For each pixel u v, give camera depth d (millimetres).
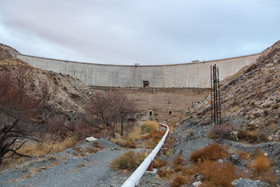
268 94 14102
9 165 11555
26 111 14945
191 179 6402
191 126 18703
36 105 17484
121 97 31188
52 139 17703
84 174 8508
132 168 9164
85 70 82000
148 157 7207
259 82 17844
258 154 7125
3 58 39438
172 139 17094
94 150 13734
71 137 20922
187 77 75188
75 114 30234
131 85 83125
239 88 20406
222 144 9469
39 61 73875
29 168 9250
